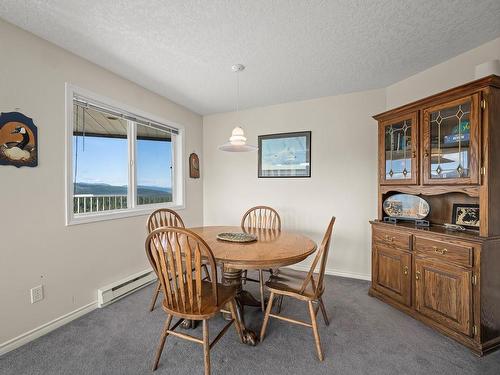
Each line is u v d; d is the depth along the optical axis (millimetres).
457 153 1766
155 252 1420
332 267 3068
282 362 1523
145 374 1421
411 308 2027
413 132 2076
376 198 2850
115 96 2449
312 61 2221
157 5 1517
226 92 2951
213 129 3826
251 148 2229
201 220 3840
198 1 1484
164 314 2076
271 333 1823
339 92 2953
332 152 3062
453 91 1739
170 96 3084
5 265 1639
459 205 2020
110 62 2225
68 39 1866
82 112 2285
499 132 1631
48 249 1874
